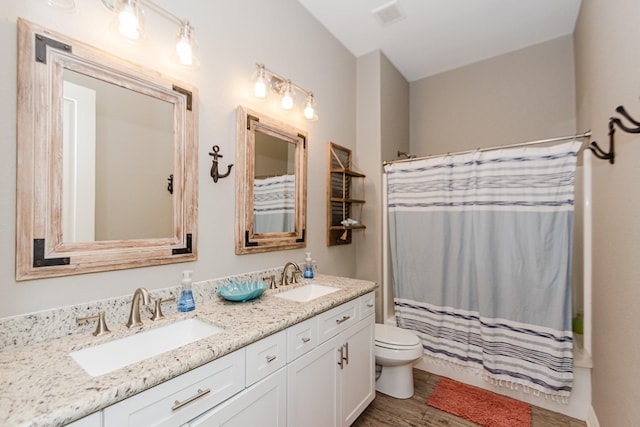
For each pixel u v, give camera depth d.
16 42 0.94
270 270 1.86
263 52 1.84
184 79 1.41
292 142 2.05
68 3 1.00
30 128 0.96
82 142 1.09
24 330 0.94
